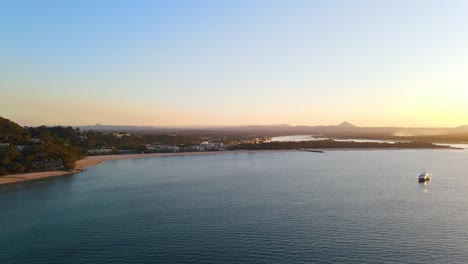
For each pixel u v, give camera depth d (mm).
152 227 84875
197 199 112812
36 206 105750
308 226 84750
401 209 100188
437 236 78438
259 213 95750
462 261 66125
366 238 77062
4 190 131750
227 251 70562
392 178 156625
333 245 73312
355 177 159250
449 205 105000
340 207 102062
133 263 66000
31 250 71875
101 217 93312
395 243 74375
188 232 81188
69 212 98562
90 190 130375
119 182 148250
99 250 71625
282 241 75375
